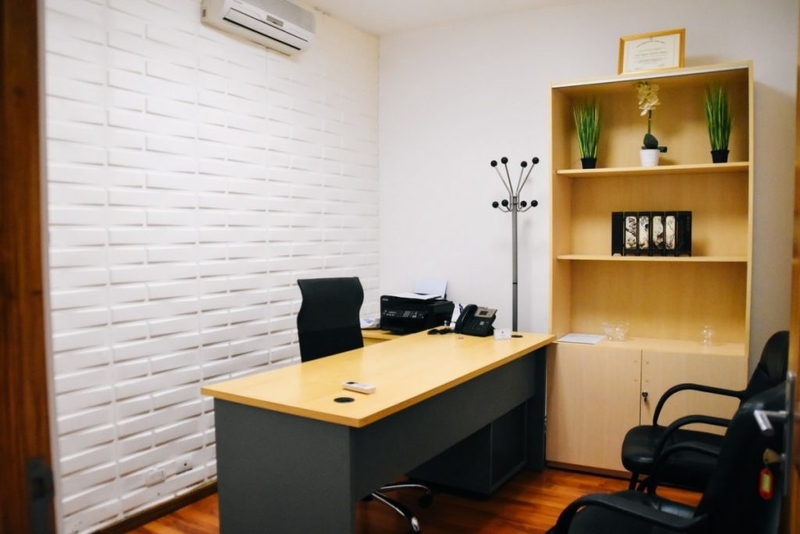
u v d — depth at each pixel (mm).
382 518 2818
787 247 3121
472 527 2715
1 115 572
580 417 3305
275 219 3480
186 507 2961
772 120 3133
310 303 2775
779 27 3115
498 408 2896
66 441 2465
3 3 572
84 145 2510
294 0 3584
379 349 2955
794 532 1317
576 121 3395
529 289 3836
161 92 2824
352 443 1851
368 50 4211
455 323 3463
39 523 612
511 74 3840
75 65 2469
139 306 2746
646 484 2355
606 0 3527
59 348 2434
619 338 3414
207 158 3059
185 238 2955
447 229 4109
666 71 3012
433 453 2320
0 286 576
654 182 3400
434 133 4129
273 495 2020
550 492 3090
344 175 4012
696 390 2738
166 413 2883
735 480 1428
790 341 1334
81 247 2510
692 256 3240
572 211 3633
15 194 583
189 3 2951
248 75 3283
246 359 3303
